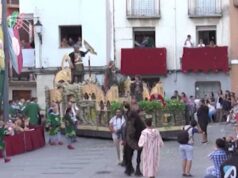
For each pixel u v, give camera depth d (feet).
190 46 132.36
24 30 138.92
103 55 132.77
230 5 132.26
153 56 132.98
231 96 126.21
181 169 62.75
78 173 61.67
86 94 102.53
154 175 54.13
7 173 62.59
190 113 111.45
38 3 134.21
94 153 79.25
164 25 134.00
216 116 126.93
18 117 90.12
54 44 134.21
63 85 105.91
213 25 133.18
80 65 112.88
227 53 131.44
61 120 101.30
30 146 84.53
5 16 88.89
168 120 94.07
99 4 133.28
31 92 141.69
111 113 94.84
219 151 43.78
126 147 58.90
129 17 133.59
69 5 134.00
